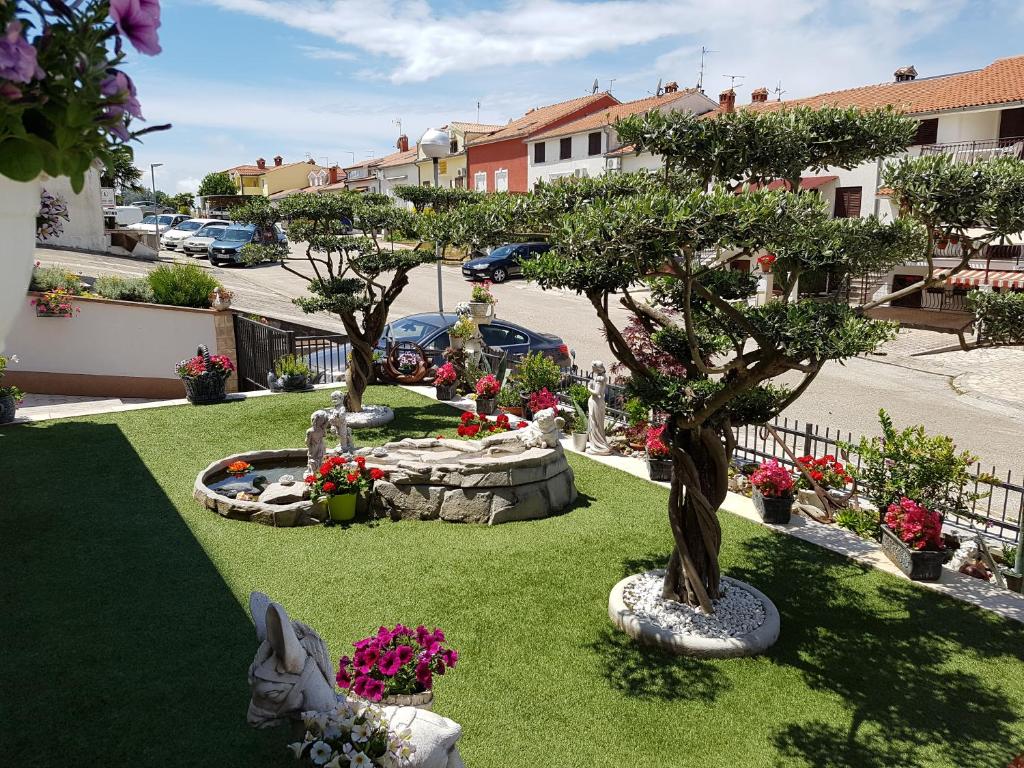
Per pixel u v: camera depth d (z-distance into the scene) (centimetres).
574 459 1116
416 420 1273
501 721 510
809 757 485
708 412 598
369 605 661
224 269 3450
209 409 1316
